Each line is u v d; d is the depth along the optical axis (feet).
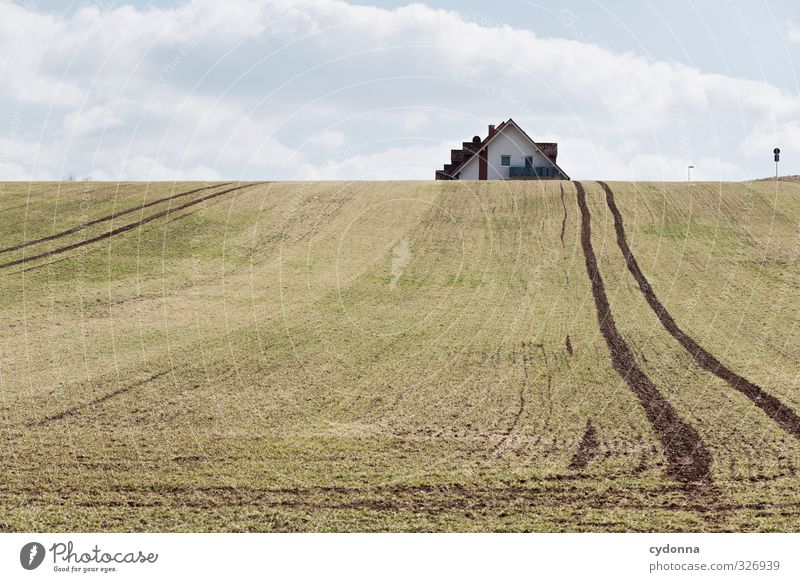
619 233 162.40
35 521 55.16
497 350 102.83
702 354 102.06
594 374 93.86
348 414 80.02
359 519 55.93
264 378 91.04
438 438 73.56
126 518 55.88
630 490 61.67
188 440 72.13
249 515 56.44
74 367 93.91
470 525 55.06
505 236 160.97
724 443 72.59
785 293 130.52
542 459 68.44
